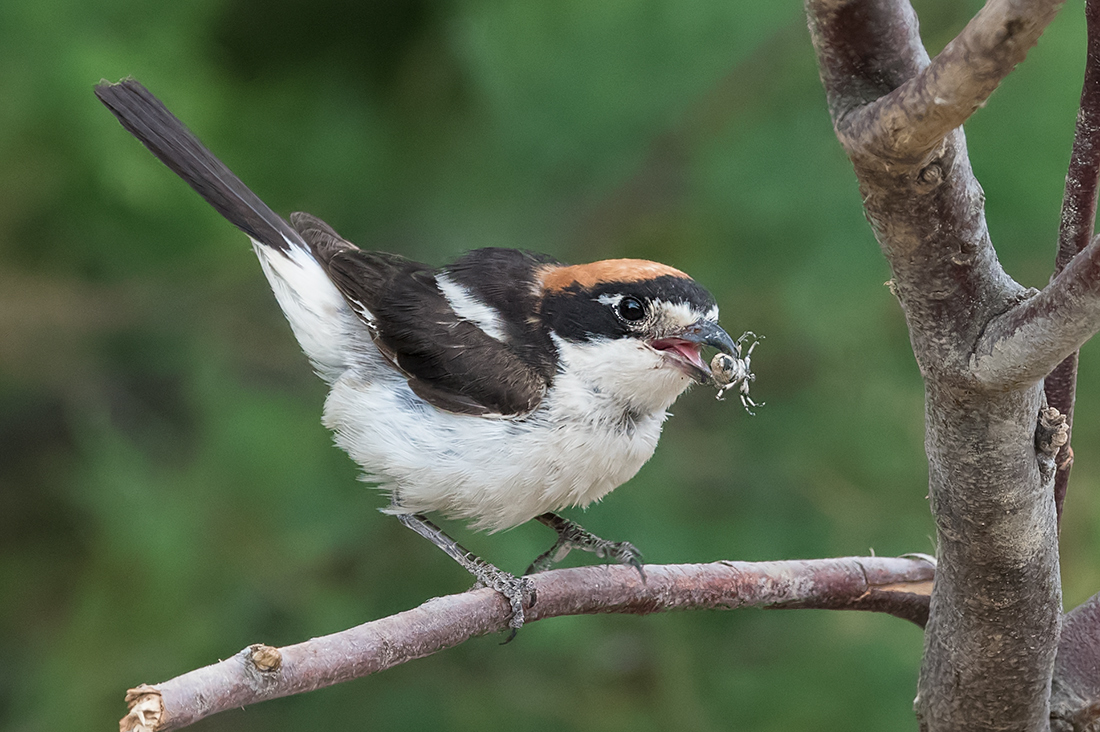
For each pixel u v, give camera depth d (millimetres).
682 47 10711
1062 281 3527
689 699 10156
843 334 10422
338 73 11609
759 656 10344
